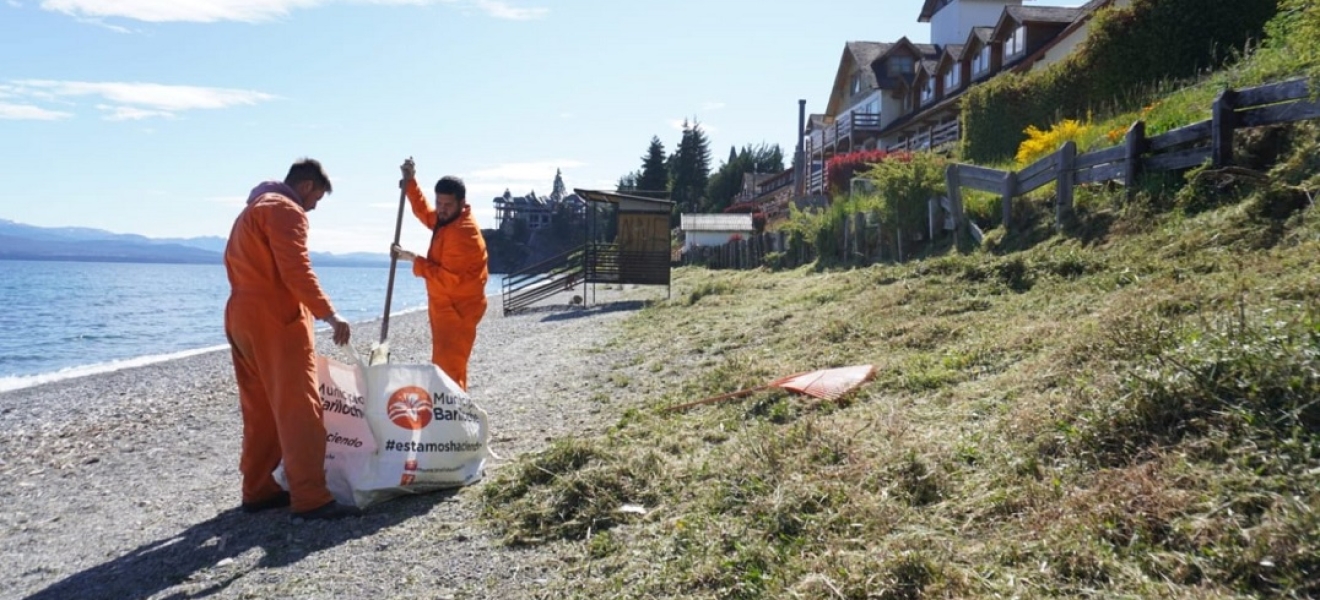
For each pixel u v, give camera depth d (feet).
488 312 80.59
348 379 16.05
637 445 17.40
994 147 66.03
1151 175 27.40
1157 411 11.65
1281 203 21.33
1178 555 8.88
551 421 22.21
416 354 50.34
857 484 12.79
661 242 69.87
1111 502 10.09
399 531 14.42
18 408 40.19
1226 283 17.67
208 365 53.11
